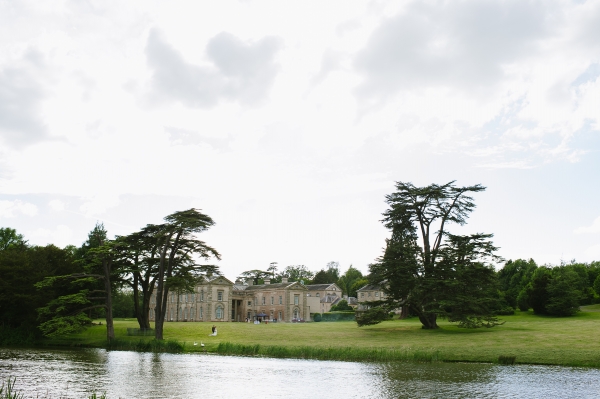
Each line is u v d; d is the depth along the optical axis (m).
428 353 40.62
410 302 57.16
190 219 54.66
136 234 60.25
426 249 61.28
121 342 51.25
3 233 94.62
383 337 52.81
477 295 55.72
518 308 91.56
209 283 107.88
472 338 48.94
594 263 122.44
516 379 30.48
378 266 58.00
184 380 30.45
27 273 58.03
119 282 64.38
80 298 52.16
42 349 49.53
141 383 29.23
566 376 31.48
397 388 27.83
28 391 26.42
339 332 58.50
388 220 62.34
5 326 56.34
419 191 59.19
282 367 36.59
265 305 119.88
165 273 60.97
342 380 30.61
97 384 28.72
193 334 59.75
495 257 56.47
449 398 25.02
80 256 82.88
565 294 76.62
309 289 143.50
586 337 45.09
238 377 31.75
